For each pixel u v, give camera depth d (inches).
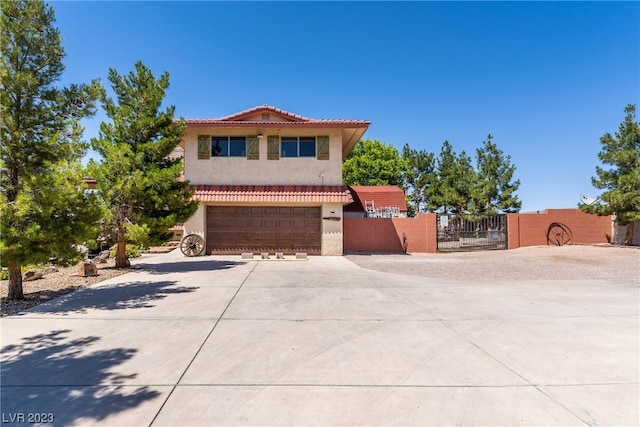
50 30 312.0
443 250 796.0
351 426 119.9
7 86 286.7
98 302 289.3
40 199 272.2
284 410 129.3
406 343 197.2
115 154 445.1
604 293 326.3
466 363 170.4
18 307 273.1
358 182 1643.7
